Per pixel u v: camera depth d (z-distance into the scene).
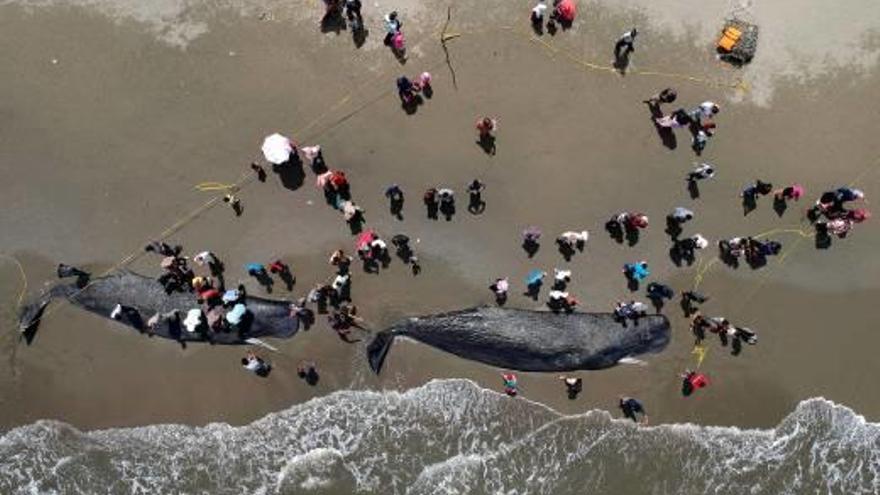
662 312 20.64
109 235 20.67
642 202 20.66
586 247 20.67
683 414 20.72
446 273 20.72
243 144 20.62
